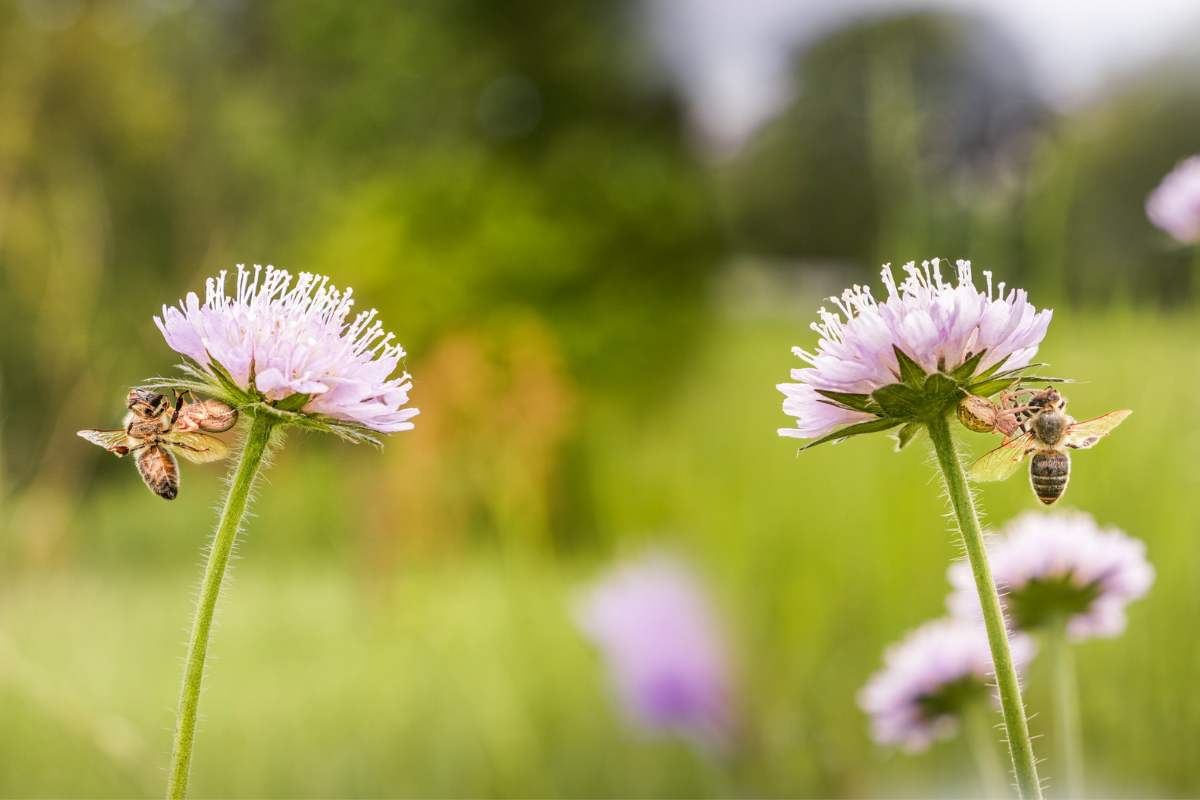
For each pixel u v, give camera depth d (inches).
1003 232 241.3
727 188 922.7
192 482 716.7
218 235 855.1
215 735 280.4
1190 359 215.9
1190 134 482.6
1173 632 183.5
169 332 76.9
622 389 672.4
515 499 376.5
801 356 74.9
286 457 649.0
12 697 263.6
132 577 596.7
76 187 730.8
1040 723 183.5
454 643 310.5
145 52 941.2
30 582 459.5
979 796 177.9
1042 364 71.6
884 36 629.9
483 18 899.4
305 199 895.7
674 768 211.8
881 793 192.7
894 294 74.4
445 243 681.0
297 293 79.0
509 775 238.1
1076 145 250.2
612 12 894.4
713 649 166.7
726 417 354.6
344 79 939.3
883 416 73.0
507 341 441.4
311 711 291.7
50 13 894.4
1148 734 178.1
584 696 245.0
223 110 918.4
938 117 451.8
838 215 882.8
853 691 202.8
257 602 462.0
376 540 399.9
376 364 78.1
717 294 749.3
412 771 251.9
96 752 249.9
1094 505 197.0
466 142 885.2
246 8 1005.8
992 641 64.4
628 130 851.4
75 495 634.2
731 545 237.3
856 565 223.8
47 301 619.5
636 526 310.3
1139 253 337.7
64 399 581.3
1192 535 192.4
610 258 729.0
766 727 189.9
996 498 200.5
